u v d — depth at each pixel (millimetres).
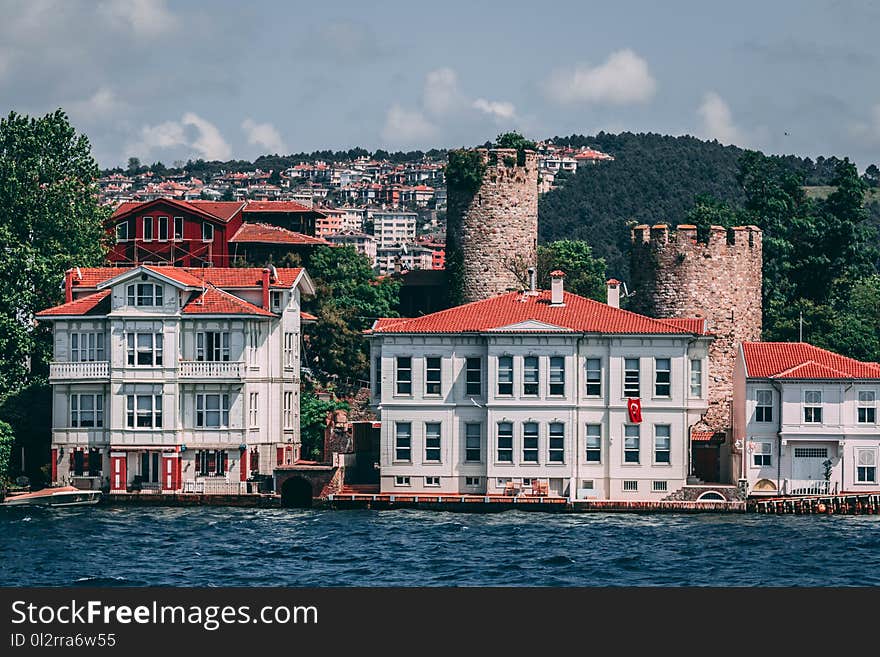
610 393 123062
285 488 127000
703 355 125438
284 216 176875
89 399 128500
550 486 123375
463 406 124250
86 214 147500
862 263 173375
